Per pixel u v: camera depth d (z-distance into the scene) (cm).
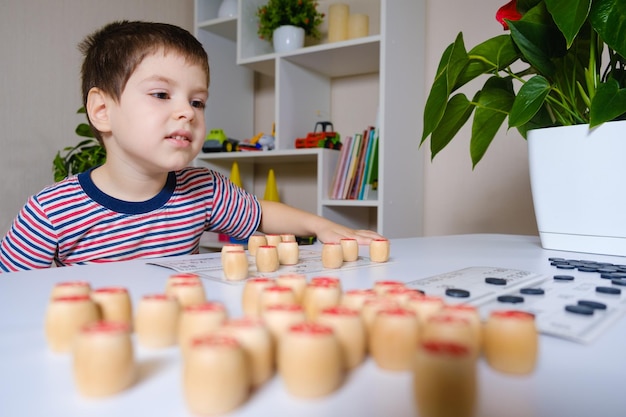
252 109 209
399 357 20
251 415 16
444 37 162
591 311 29
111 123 81
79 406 17
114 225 83
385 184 144
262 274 45
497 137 156
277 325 21
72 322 22
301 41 169
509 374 20
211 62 191
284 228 95
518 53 73
